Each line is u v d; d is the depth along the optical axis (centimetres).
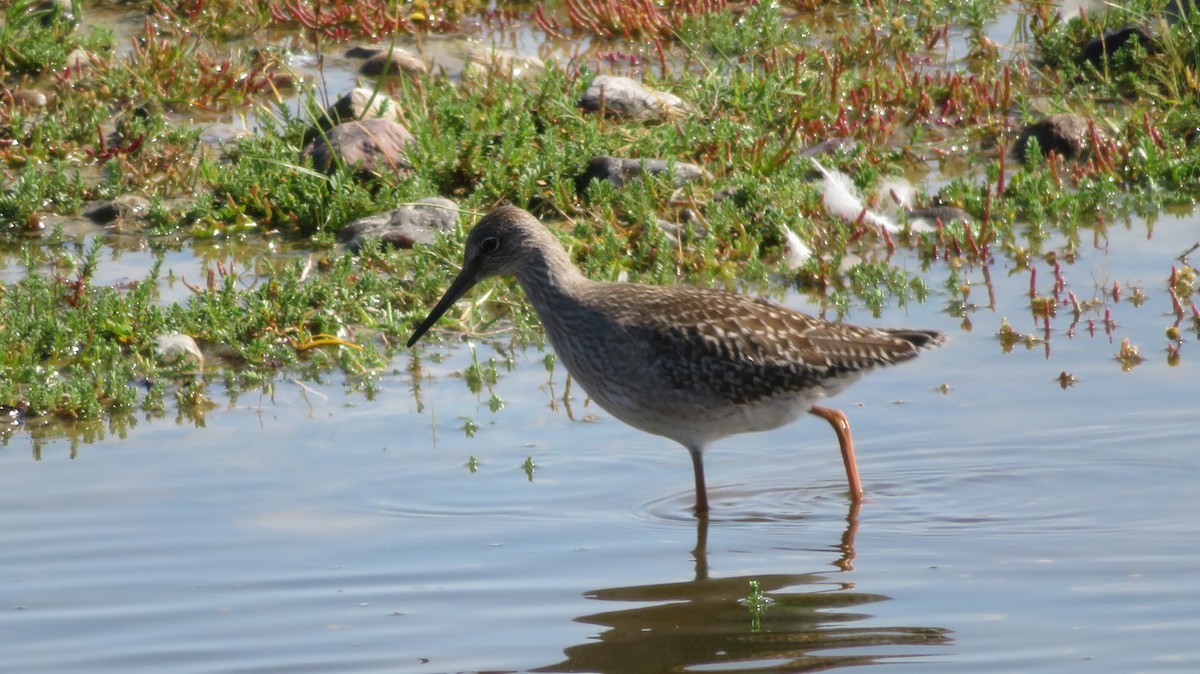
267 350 1292
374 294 1383
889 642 884
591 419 1201
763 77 1795
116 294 1348
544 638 896
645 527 1040
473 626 910
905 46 1958
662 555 999
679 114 1725
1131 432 1134
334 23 2031
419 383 1260
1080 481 1078
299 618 917
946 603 929
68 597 934
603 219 1486
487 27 2084
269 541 1005
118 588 946
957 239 1479
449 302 1174
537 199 1557
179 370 1268
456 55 1978
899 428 1170
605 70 1900
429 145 1582
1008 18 2066
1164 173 1609
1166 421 1146
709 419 1073
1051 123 1689
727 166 1596
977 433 1152
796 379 1074
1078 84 1844
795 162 1593
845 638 890
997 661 860
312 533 1018
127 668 862
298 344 1317
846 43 1922
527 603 938
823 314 1355
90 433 1171
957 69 1861
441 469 1112
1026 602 926
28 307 1334
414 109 1681
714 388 1059
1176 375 1220
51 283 1402
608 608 932
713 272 1437
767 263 1475
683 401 1064
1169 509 1034
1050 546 995
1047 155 1670
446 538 1016
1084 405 1178
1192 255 1452
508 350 1327
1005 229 1512
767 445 1173
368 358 1285
